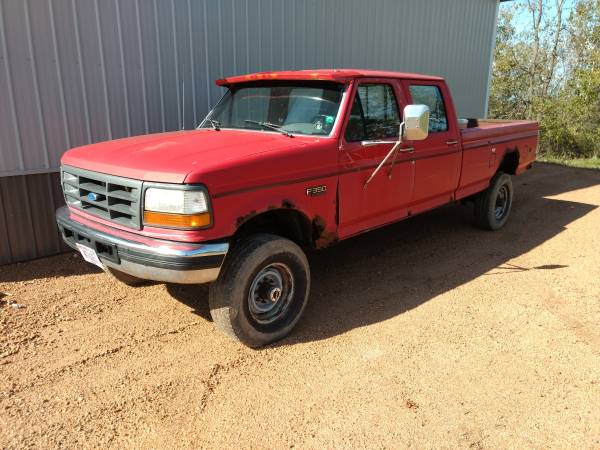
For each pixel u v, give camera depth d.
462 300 4.66
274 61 7.50
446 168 5.53
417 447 2.80
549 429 2.97
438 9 10.30
